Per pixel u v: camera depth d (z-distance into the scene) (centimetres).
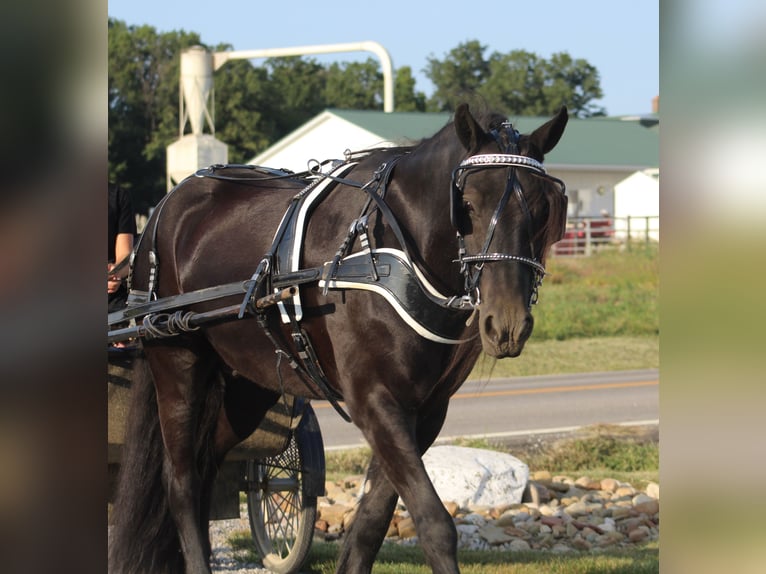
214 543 750
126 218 711
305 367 521
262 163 4322
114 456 632
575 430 1238
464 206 436
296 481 653
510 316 407
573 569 621
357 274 476
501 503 811
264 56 2266
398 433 460
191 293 571
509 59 6378
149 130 6406
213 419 623
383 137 3878
